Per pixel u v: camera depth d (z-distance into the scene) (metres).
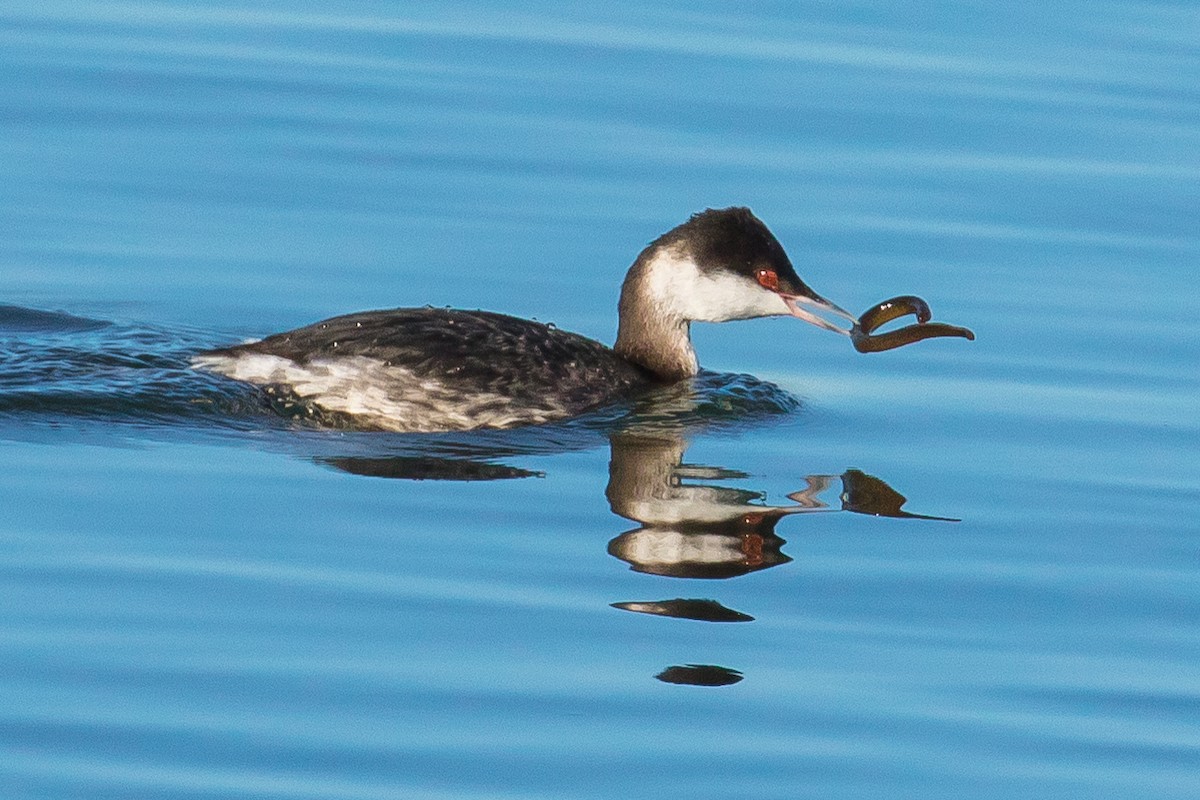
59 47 23.20
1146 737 11.20
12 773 10.35
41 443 14.37
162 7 24.91
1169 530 13.99
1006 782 10.71
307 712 11.07
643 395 16.28
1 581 12.33
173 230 19.22
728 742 10.97
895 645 12.19
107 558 12.70
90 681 11.26
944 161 21.55
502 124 21.86
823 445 15.52
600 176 20.77
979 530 13.91
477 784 10.45
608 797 10.38
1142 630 12.48
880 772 10.76
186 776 10.39
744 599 12.70
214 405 15.14
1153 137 22.23
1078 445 15.59
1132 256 19.55
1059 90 23.47
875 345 15.79
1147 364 17.28
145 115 21.56
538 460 14.80
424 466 14.50
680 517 13.88
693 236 16.58
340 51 23.66
